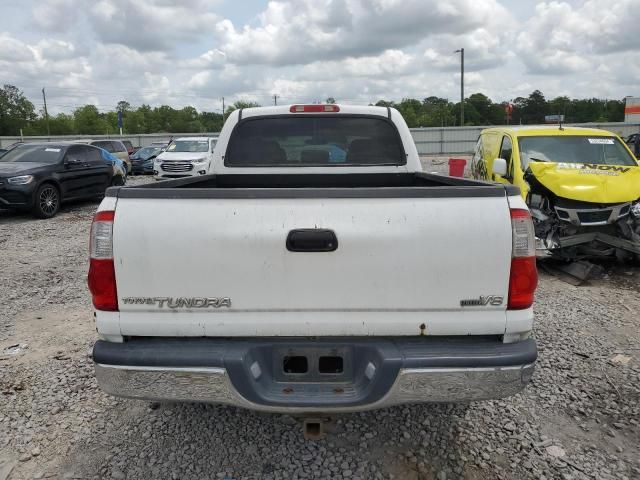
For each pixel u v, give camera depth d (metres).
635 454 3.02
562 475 2.83
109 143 23.70
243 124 4.75
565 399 3.62
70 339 4.73
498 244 2.42
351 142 4.79
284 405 2.43
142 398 2.46
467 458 2.97
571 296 6.04
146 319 2.47
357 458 2.97
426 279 2.43
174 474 2.85
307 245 2.40
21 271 7.21
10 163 12.55
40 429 3.28
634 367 4.12
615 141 8.17
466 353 2.42
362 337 2.50
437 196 2.43
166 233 2.41
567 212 6.78
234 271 2.42
